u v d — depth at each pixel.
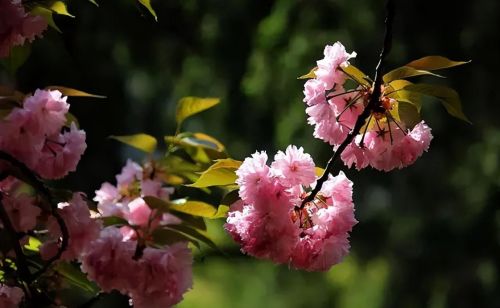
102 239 4.19
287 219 3.96
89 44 14.30
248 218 3.96
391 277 18.12
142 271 4.20
